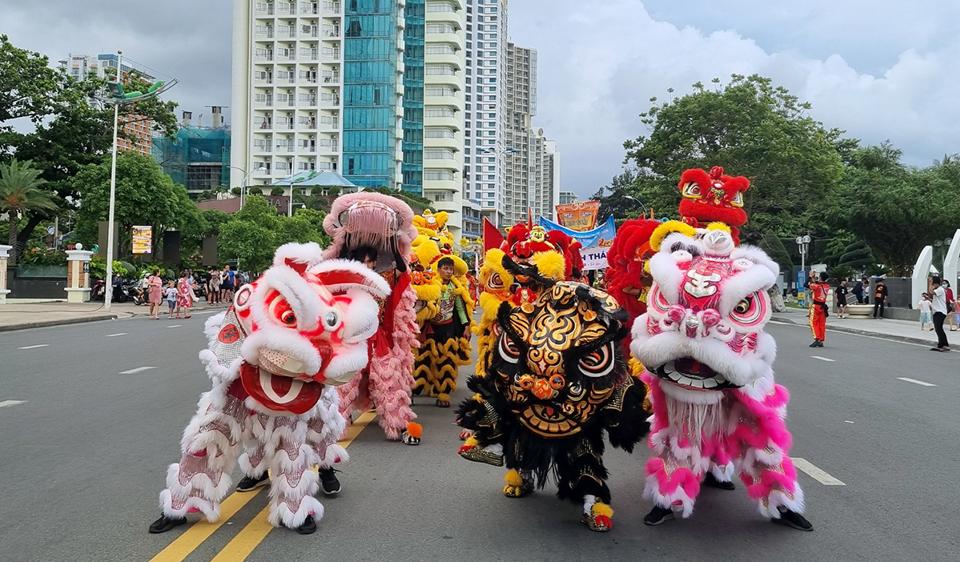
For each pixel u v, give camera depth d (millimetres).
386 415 7629
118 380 11914
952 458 7391
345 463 6848
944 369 15086
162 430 8172
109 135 46156
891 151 51938
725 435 5266
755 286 4738
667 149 35625
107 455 7043
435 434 8172
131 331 21984
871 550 4832
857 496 6055
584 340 4852
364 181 87938
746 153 33719
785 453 5316
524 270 5125
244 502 5582
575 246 8664
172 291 30484
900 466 7059
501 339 5102
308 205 73688
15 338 19469
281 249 4781
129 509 5414
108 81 45344
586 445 5074
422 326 9875
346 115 88250
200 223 49000
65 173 46031
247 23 90312
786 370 14641
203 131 105875
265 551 4637
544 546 4836
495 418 5156
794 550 4816
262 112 89438
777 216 40312
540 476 5207
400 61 89812
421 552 4688
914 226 37938
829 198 37281
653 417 5344
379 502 5715
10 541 4758
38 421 8641
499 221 118562
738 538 5031
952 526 5316
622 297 7945
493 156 119125
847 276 47750
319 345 4652
